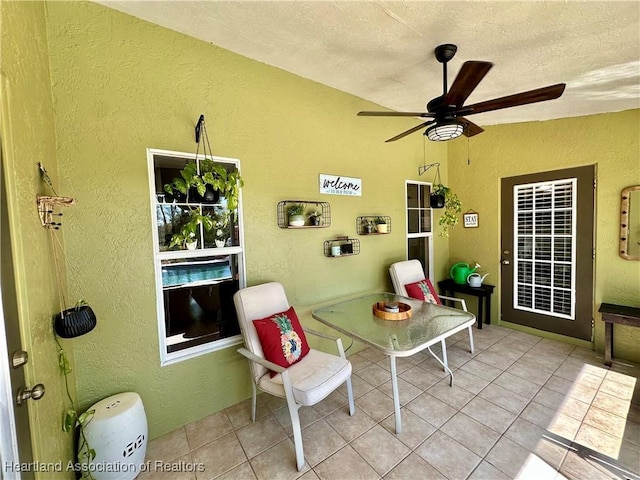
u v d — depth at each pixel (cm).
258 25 173
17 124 106
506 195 346
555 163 304
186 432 188
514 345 302
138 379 178
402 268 307
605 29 153
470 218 379
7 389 84
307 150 252
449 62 203
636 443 167
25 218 107
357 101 287
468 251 384
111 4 159
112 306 168
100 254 164
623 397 209
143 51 174
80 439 140
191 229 177
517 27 156
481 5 141
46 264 126
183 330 198
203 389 203
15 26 109
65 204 128
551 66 192
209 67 198
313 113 254
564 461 156
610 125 268
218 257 212
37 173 122
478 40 171
